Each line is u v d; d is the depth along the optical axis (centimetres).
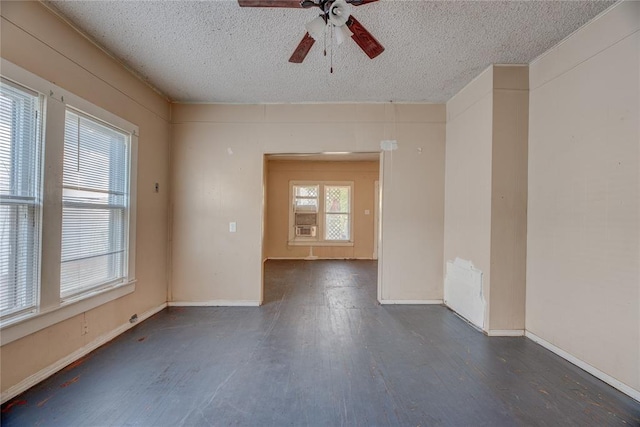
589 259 233
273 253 770
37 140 208
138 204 325
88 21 231
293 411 185
